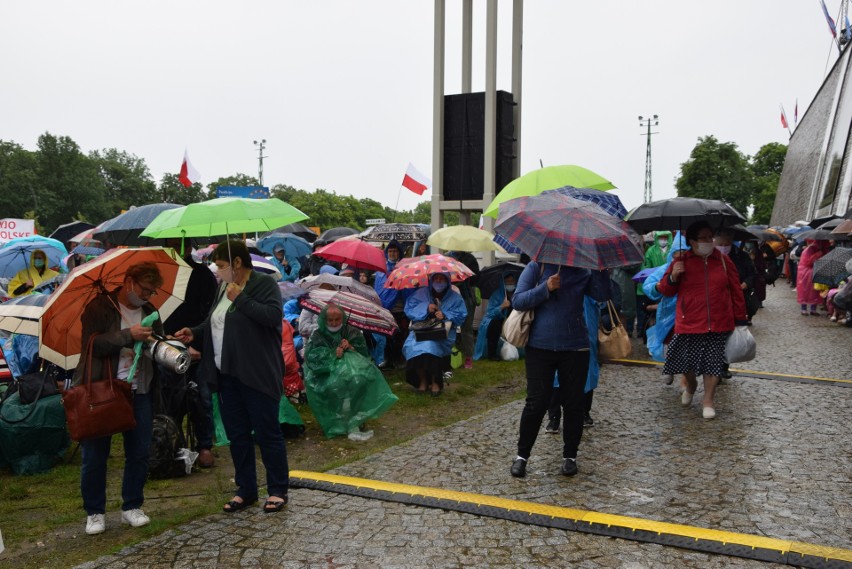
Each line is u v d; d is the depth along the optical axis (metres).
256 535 4.57
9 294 10.44
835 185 46.28
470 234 10.97
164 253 4.88
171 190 93.88
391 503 5.10
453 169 13.26
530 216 5.32
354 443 7.00
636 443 6.51
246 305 4.80
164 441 5.86
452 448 6.45
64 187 90.75
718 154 85.06
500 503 5.01
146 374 4.81
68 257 12.44
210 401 6.23
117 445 6.89
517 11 13.84
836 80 55.94
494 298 11.27
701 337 7.30
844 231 15.21
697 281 7.26
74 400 4.50
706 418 7.34
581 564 4.13
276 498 5.00
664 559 4.18
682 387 8.71
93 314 4.61
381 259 9.99
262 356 4.88
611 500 5.10
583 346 5.59
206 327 5.05
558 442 6.60
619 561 4.16
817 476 5.54
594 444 6.50
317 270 13.96
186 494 5.54
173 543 4.45
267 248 14.07
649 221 7.27
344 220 73.25
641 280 10.70
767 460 5.94
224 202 5.59
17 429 5.93
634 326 14.38
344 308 7.60
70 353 4.80
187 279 5.18
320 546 4.39
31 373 6.49
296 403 8.20
